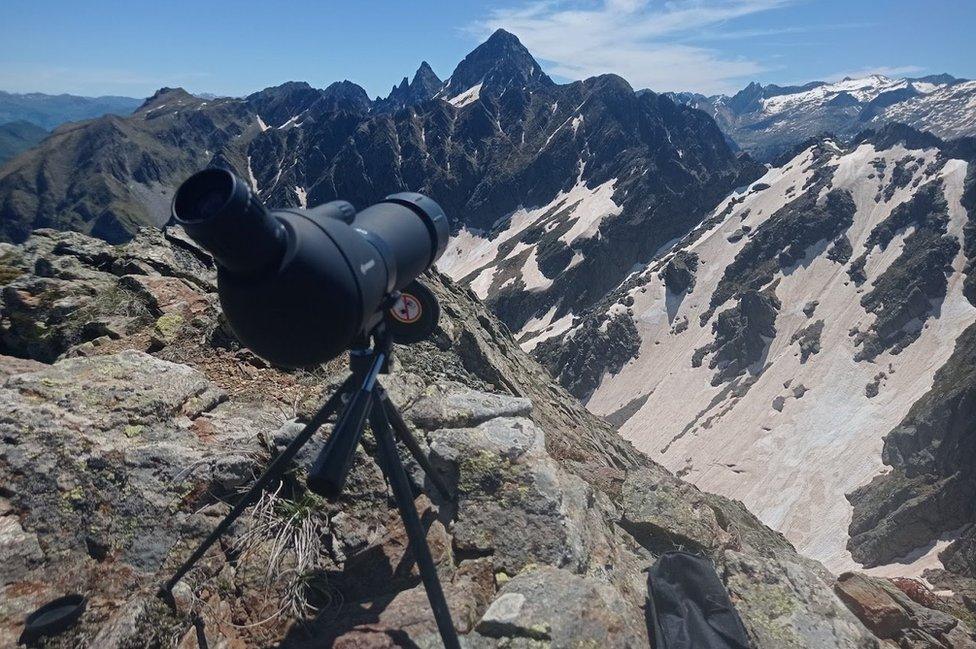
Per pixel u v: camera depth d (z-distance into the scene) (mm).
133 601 529
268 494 635
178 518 602
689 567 646
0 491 577
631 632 554
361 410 465
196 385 761
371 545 620
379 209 512
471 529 650
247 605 557
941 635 738
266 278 390
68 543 563
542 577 585
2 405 632
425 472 656
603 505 809
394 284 490
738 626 597
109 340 882
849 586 797
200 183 375
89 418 652
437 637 513
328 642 510
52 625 494
